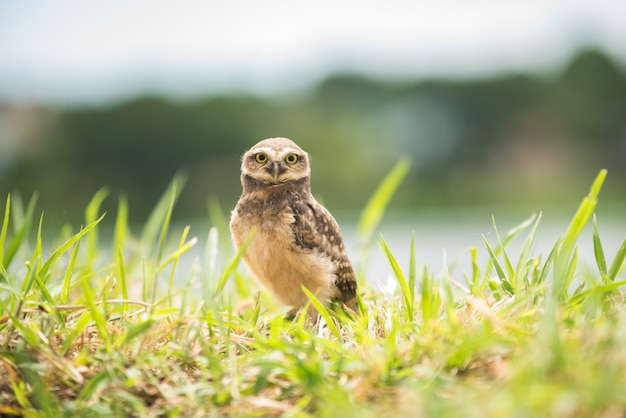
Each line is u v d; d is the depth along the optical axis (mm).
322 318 5922
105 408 4465
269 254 7504
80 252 8445
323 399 4246
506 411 3598
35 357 4852
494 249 6715
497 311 5270
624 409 3654
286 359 4770
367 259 9180
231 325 5238
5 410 4590
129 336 4836
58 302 5758
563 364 3898
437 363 4418
